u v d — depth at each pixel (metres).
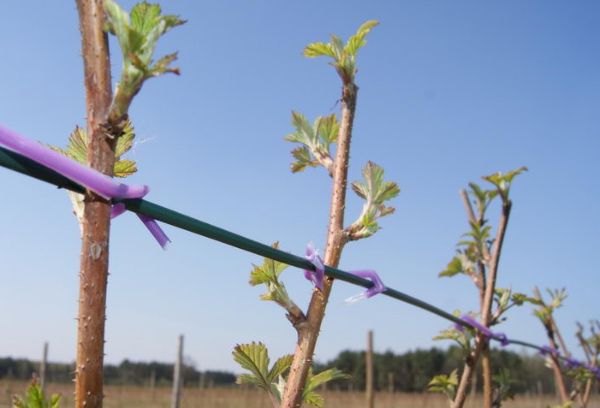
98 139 0.24
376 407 7.40
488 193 0.68
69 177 0.23
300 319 0.36
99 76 0.24
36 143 0.24
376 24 0.39
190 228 0.29
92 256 0.23
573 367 0.92
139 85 0.24
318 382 0.40
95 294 0.23
